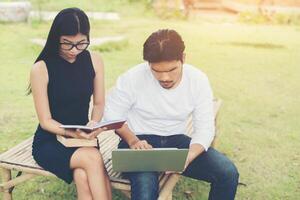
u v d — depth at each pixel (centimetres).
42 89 319
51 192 395
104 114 325
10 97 632
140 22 1191
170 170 302
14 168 328
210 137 317
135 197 290
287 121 578
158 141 328
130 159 292
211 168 313
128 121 335
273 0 1383
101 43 912
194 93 321
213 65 827
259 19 1268
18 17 1123
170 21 1238
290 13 1295
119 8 1370
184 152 289
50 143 324
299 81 749
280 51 948
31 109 591
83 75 330
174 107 321
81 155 304
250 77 762
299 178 434
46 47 319
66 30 301
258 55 910
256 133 537
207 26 1191
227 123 562
